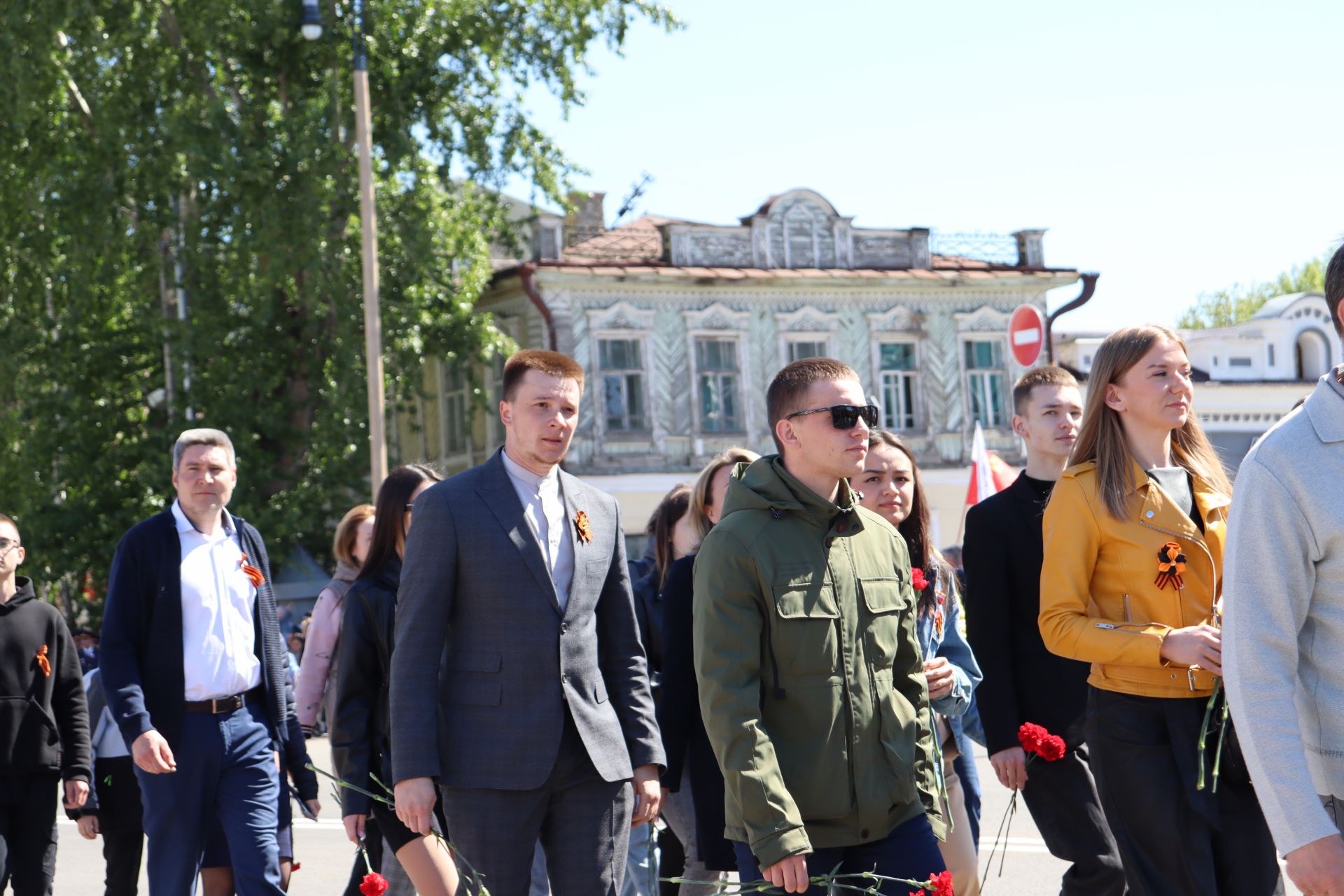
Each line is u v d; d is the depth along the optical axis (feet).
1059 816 18.07
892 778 13.74
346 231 84.33
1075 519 15.14
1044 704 18.17
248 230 77.97
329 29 80.23
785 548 13.58
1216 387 116.37
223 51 80.38
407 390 83.56
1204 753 14.19
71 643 23.21
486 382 103.19
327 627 21.03
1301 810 10.53
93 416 83.20
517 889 15.52
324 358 82.53
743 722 13.10
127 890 23.85
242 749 19.90
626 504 96.89
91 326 85.30
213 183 76.33
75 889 28.86
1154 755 14.47
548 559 16.33
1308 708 11.14
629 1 85.81
